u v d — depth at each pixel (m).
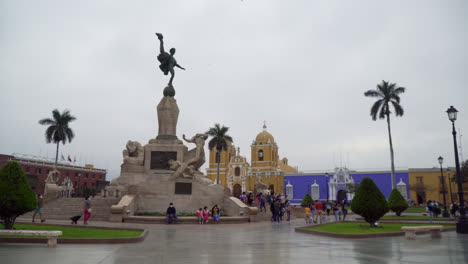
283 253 10.33
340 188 73.25
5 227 14.47
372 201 19.36
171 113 30.48
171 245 11.90
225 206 27.36
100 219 23.47
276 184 81.12
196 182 27.42
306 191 76.56
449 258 9.56
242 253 10.28
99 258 9.06
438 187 66.44
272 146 92.81
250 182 86.38
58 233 11.23
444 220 27.02
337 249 11.31
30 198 14.24
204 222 23.28
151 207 26.33
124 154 29.42
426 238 15.26
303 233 17.08
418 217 31.38
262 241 13.52
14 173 14.09
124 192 26.75
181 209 26.53
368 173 72.00
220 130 58.72
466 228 17.98
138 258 9.14
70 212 24.31
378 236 15.66
